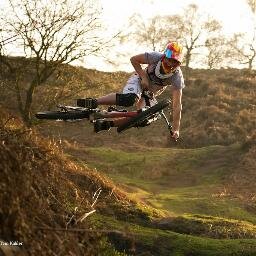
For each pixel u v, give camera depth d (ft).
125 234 20.33
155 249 34.60
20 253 16.07
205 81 167.22
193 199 61.87
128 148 105.29
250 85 162.91
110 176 77.46
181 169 87.40
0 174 16.98
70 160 48.49
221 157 90.94
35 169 20.20
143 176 83.66
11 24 60.49
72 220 20.52
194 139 120.16
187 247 34.96
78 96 68.33
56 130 123.44
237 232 41.34
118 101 25.36
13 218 16.60
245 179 77.15
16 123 29.14
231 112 137.39
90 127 133.59
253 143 90.84
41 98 65.57
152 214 45.24
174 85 25.27
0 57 59.72
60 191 23.90
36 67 62.75
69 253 18.08
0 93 62.59
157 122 139.23
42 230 17.79
